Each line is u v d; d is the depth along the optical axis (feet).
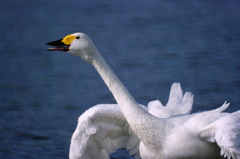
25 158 41.01
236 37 84.28
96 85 60.80
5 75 65.92
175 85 36.47
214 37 84.58
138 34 88.89
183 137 30.81
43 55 76.64
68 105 53.67
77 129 31.40
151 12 108.88
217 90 56.24
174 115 33.19
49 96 57.06
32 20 104.58
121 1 122.93
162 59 71.82
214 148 31.07
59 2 123.54
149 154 32.22
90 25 97.81
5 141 44.60
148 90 57.62
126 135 34.14
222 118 29.73
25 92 58.70
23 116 50.90
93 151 33.19
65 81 62.69
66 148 42.75
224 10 108.58
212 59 70.64
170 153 31.09
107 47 80.23
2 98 56.75
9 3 124.26
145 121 31.24
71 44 32.17
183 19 100.68
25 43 84.84
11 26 99.19
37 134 45.96
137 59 72.28
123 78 62.80
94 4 119.55
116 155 40.86
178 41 82.69
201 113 31.76
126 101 31.42
